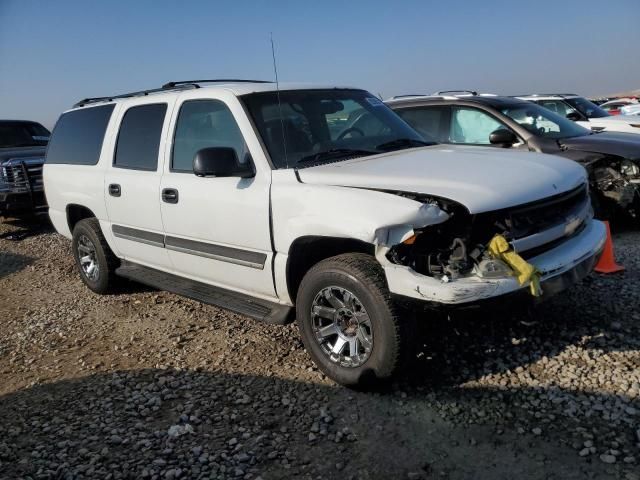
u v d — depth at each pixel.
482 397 3.45
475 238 3.33
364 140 4.50
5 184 10.04
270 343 4.55
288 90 4.58
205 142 4.53
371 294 3.39
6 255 9.03
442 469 2.87
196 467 3.04
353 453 3.06
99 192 5.69
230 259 4.34
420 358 3.92
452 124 7.70
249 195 4.06
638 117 10.05
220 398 3.76
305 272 4.06
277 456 3.09
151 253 5.25
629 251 6.07
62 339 5.18
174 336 4.92
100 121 5.93
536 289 3.24
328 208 3.53
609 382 3.45
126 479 2.99
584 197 4.06
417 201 3.29
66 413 3.76
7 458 3.29
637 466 2.73
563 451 2.89
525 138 7.18
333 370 3.71
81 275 6.52
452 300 3.14
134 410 3.72
